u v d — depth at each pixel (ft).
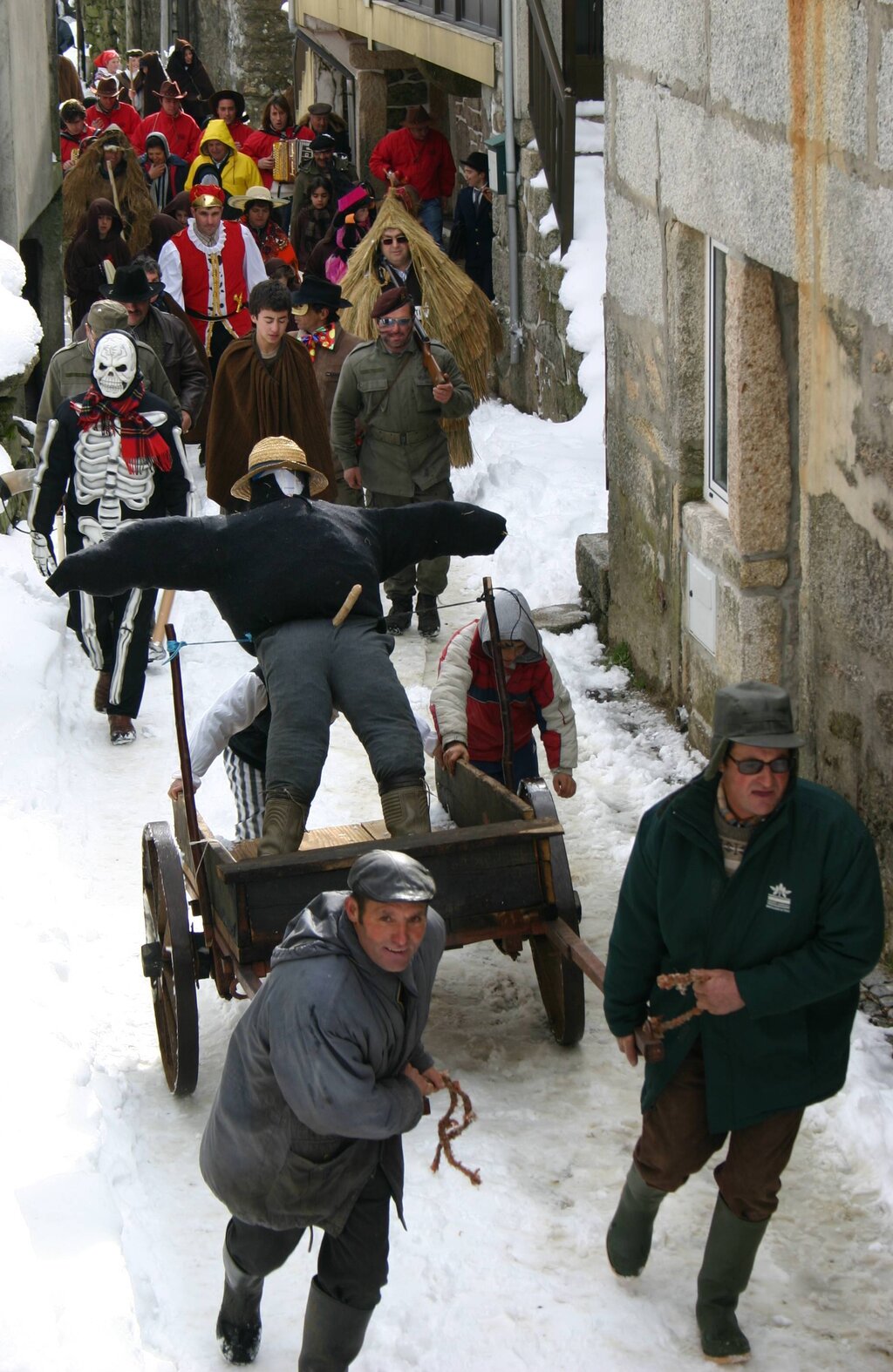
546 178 47.83
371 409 33.58
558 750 21.90
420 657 33.76
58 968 21.17
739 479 24.62
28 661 32.04
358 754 29.73
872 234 20.03
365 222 53.47
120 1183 17.20
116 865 25.48
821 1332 15.26
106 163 58.03
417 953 13.11
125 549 19.71
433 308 46.93
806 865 13.64
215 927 18.72
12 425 39.37
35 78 49.26
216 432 32.65
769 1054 14.10
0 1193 15.49
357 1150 13.25
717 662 26.89
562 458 43.86
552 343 48.06
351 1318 13.58
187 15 111.55
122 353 28.73
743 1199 14.42
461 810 21.63
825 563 22.63
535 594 36.81
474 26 52.90
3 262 42.68
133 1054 20.36
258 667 20.59
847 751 22.36
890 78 19.07
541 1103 19.10
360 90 71.82
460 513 21.29
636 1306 15.58
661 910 14.03
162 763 29.66
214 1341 15.14
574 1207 17.10
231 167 61.00
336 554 20.04
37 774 27.53
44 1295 14.05
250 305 32.04
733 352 24.52
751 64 23.20
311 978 12.53
